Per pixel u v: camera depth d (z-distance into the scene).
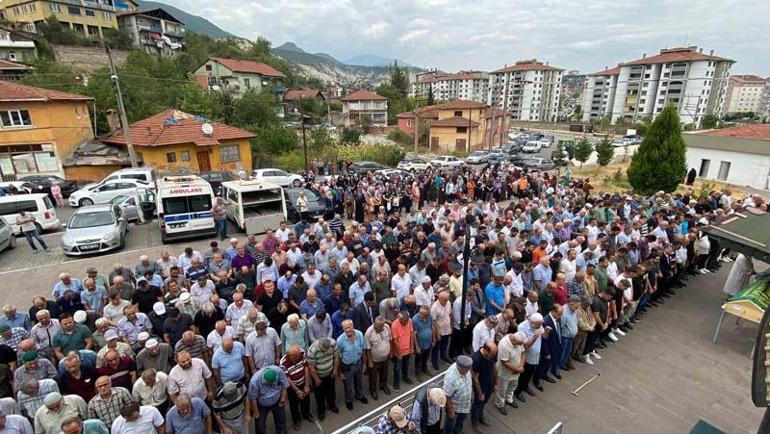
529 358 6.51
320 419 6.18
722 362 7.91
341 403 6.63
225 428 5.05
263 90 63.16
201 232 14.64
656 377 7.44
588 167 38.62
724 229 8.95
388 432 4.60
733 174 27.70
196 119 28.55
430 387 5.59
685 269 11.49
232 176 23.39
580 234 11.12
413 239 10.21
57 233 15.94
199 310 6.93
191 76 55.88
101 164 25.55
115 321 6.91
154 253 13.64
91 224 13.63
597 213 13.66
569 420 6.34
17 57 45.50
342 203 18.22
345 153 39.41
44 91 26.20
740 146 27.08
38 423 4.55
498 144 63.34
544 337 6.83
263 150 36.12
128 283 7.82
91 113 31.66
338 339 6.09
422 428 5.22
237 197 14.99
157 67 50.53
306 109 69.25
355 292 7.62
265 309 7.25
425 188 19.70
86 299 7.52
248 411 5.29
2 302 10.16
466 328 7.62
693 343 8.55
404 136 60.66
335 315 6.92
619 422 6.32
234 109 40.28
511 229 10.81
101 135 31.84
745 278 9.55
